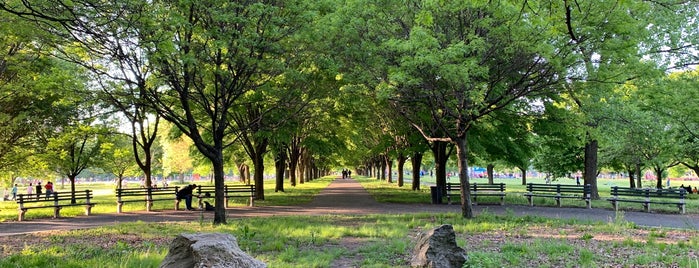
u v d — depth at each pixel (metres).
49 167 25.78
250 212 19.03
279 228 13.05
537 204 21.39
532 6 8.61
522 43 13.09
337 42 15.03
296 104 17.05
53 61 17.16
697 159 30.19
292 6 13.25
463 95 14.16
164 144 57.28
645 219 15.76
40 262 8.53
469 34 13.73
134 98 14.21
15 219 17.52
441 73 13.06
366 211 19.00
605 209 19.20
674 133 23.44
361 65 15.23
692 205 21.05
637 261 8.24
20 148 22.03
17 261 8.60
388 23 14.92
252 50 13.38
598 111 19.33
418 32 12.61
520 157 23.03
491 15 13.70
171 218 17.31
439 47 13.48
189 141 43.41
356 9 14.71
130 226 14.14
